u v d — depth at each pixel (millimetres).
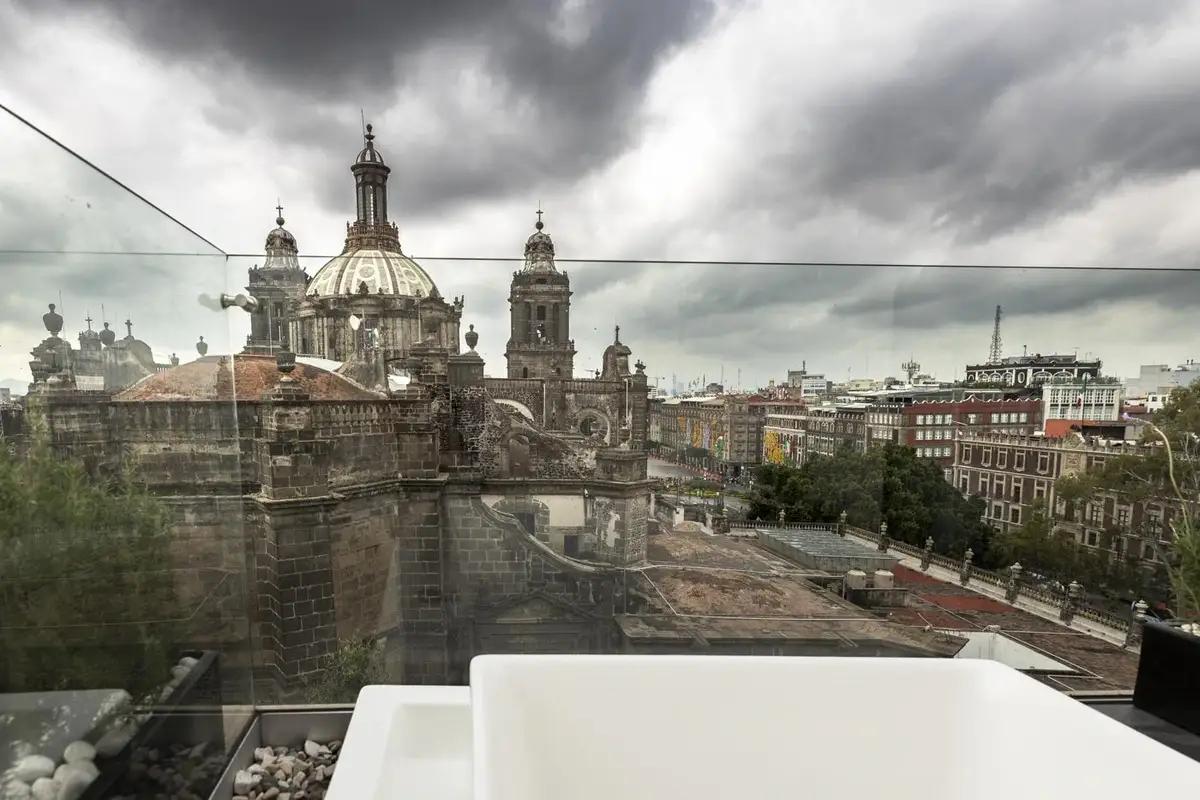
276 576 5184
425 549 5719
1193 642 3824
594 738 2230
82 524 2654
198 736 3609
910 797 2283
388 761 2717
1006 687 2287
